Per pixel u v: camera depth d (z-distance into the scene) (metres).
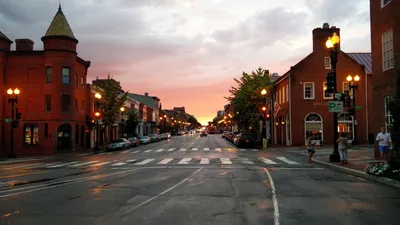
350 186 12.76
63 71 40.41
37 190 12.50
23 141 39.72
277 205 9.50
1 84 39.50
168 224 7.67
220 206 9.41
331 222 7.76
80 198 10.76
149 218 8.19
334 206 9.36
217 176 15.80
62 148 40.50
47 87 39.84
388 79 20.75
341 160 19.64
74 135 41.09
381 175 14.02
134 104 80.00
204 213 8.63
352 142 41.12
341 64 42.94
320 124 42.44
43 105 39.81
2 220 8.17
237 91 54.16
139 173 17.33
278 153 31.66
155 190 12.05
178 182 13.93
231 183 13.58
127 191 11.90
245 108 51.31
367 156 23.83
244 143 41.94
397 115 13.63
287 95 44.06
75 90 41.84
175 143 58.69
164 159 26.17
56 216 8.48
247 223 7.69
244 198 10.51
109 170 19.12
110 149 42.69
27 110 39.97
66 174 17.75
